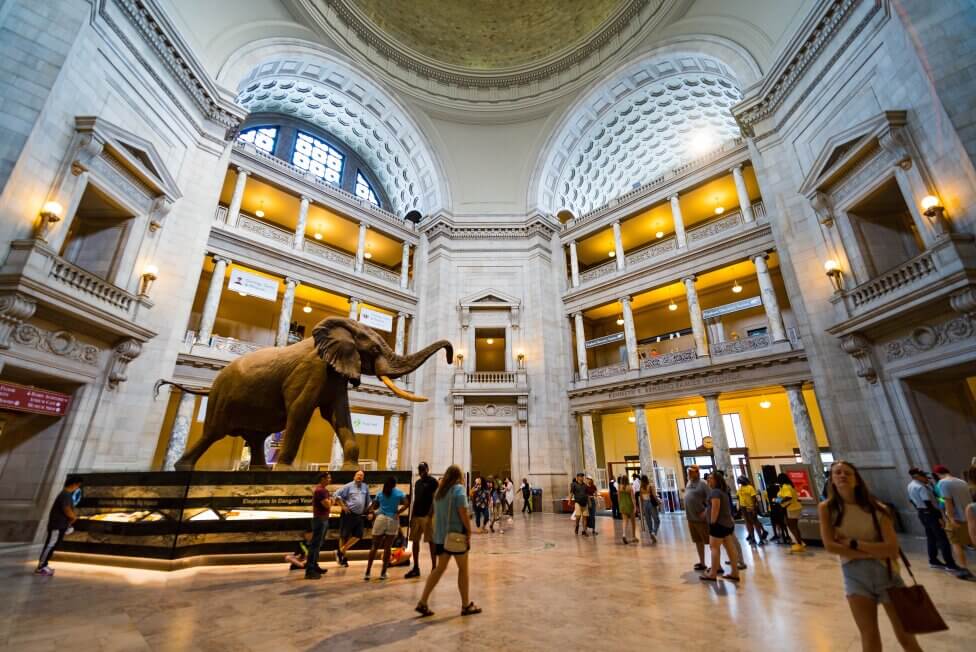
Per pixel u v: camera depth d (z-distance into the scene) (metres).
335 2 19.36
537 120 23.53
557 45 22.97
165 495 6.44
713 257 16.78
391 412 19.12
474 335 21.12
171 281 12.71
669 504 16.22
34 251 8.47
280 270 17.12
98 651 3.14
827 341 11.44
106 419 10.38
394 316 21.17
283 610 4.25
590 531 10.76
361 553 6.99
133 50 11.41
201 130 14.25
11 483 9.02
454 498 4.31
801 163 12.71
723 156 17.27
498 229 22.27
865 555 2.59
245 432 8.05
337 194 19.92
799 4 13.29
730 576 5.46
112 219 11.47
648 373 17.39
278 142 21.53
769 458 17.58
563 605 4.44
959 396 9.44
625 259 20.16
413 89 22.44
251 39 16.48
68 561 6.60
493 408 19.33
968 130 8.35
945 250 8.33
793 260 12.52
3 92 8.72
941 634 3.55
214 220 15.38
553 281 21.81
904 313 9.02
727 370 15.15
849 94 11.03
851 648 3.22
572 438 19.27
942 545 6.09
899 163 9.41
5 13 9.12
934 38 9.04
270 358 7.89
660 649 3.23
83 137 9.64
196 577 5.70
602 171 24.92
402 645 3.32
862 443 10.41
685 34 17.69
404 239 22.00
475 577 5.87
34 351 8.72
